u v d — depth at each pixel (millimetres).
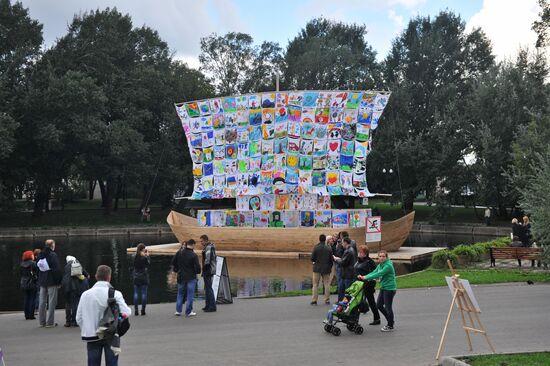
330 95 36500
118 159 64000
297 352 11375
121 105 65375
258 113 37219
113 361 8469
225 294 18031
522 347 11266
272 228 34969
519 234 26969
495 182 54875
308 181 36406
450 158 59094
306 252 34625
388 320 13258
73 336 13594
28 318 16078
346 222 36125
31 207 77938
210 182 38281
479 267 25094
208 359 10953
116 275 28422
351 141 36594
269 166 36875
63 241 50812
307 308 16797
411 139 60688
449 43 65562
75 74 58438
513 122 55500
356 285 13078
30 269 16031
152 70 65938
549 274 21641
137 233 60188
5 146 52594
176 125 68125
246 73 77250
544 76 58719
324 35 82000
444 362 9969
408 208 66188
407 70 66562
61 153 64250
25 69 62375
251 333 13336
